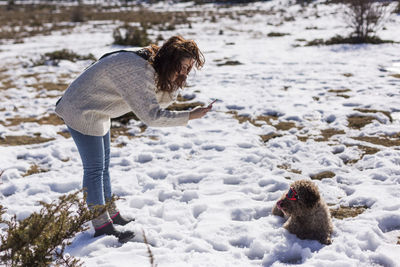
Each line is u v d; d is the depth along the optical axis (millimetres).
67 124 2740
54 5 49375
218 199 3684
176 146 5297
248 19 25250
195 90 8250
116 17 30953
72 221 2303
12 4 49938
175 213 3475
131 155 4992
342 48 12156
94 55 13930
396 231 3012
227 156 4801
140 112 2500
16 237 2059
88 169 2877
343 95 7148
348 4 13594
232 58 11891
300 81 8469
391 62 9742
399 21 17156
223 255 2809
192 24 23312
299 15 25922
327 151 4719
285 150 4910
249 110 6715
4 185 4254
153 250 2875
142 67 2479
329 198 3609
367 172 4074
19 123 6664
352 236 2902
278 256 2736
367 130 5332
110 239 3002
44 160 5035
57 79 10234
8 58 13812
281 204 2896
